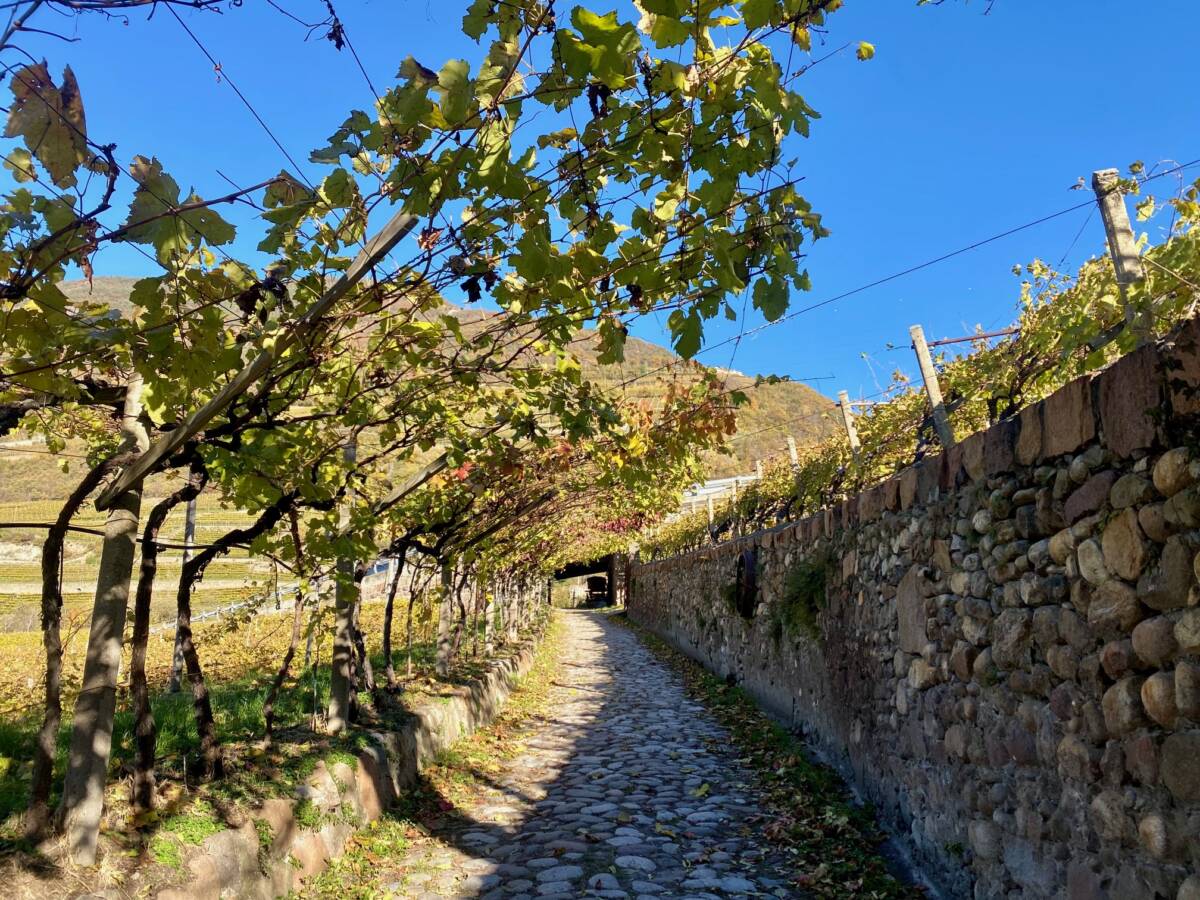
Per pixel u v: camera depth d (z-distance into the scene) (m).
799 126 1.97
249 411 3.15
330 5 1.74
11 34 1.55
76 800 2.83
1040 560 3.03
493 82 1.86
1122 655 2.44
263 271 2.34
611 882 4.11
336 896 3.80
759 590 9.65
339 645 5.42
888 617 5.02
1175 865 2.19
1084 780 2.69
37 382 2.37
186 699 6.26
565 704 10.52
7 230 1.83
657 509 10.96
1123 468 2.46
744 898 3.95
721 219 2.21
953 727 3.90
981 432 3.60
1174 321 2.55
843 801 5.46
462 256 2.35
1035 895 3.04
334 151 1.96
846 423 6.85
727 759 7.07
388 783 5.27
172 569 20.44
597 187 2.24
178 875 2.92
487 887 4.05
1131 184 2.80
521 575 15.58
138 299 2.13
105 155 1.78
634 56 1.83
